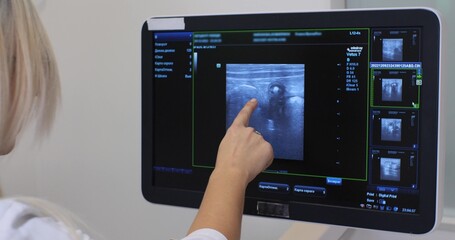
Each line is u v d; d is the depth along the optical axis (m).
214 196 0.78
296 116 0.89
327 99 0.87
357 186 0.87
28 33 0.69
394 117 0.84
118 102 1.64
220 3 1.45
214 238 0.70
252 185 0.93
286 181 0.91
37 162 1.80
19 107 0.69
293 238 1.10
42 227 0.62
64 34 1.69
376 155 0.85
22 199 0.67
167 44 0.96
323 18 0.86
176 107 0.97
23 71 0.69
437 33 0.79
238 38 0.91
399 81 0.83
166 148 0.98
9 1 0.68
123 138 1.65
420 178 0.83
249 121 0.92
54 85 0.74
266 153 0.87
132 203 1.66
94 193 1.72
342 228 1.16
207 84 0.94
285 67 0.89
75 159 1.74
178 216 1.60
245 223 1.46
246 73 0.92
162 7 1.53
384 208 0.85
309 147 0.89
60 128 1.74
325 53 0.87
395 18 0.82
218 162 0.84
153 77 0.98
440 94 0.80
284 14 0.88
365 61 0.84
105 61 1.64
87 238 0.66
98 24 1.63
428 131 0.81
